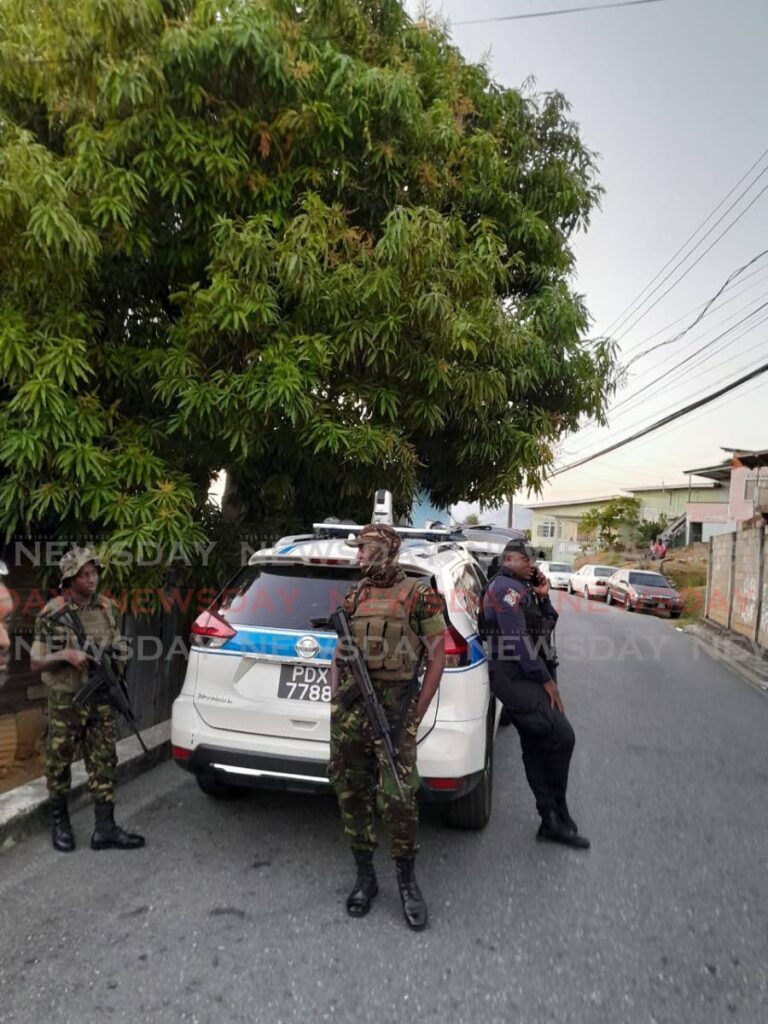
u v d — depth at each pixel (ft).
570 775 19.24
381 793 11.00
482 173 24.41
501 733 23.31
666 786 18.58
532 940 10.89
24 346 16.08
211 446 19.80
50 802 13.41
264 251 18.15
